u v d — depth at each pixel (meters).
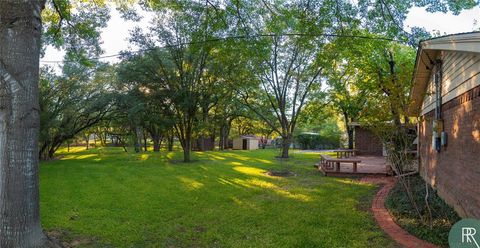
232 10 8.16
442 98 6.48
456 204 5.36
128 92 18.39
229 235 4.69
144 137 29.17
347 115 21.11
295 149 30.33
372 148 19.70
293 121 18.75
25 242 3.67
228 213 5.87
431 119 7.62
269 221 5.34
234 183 9.26
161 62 15.96
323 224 5.13
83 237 4.62
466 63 4.83
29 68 3.67
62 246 4.23
